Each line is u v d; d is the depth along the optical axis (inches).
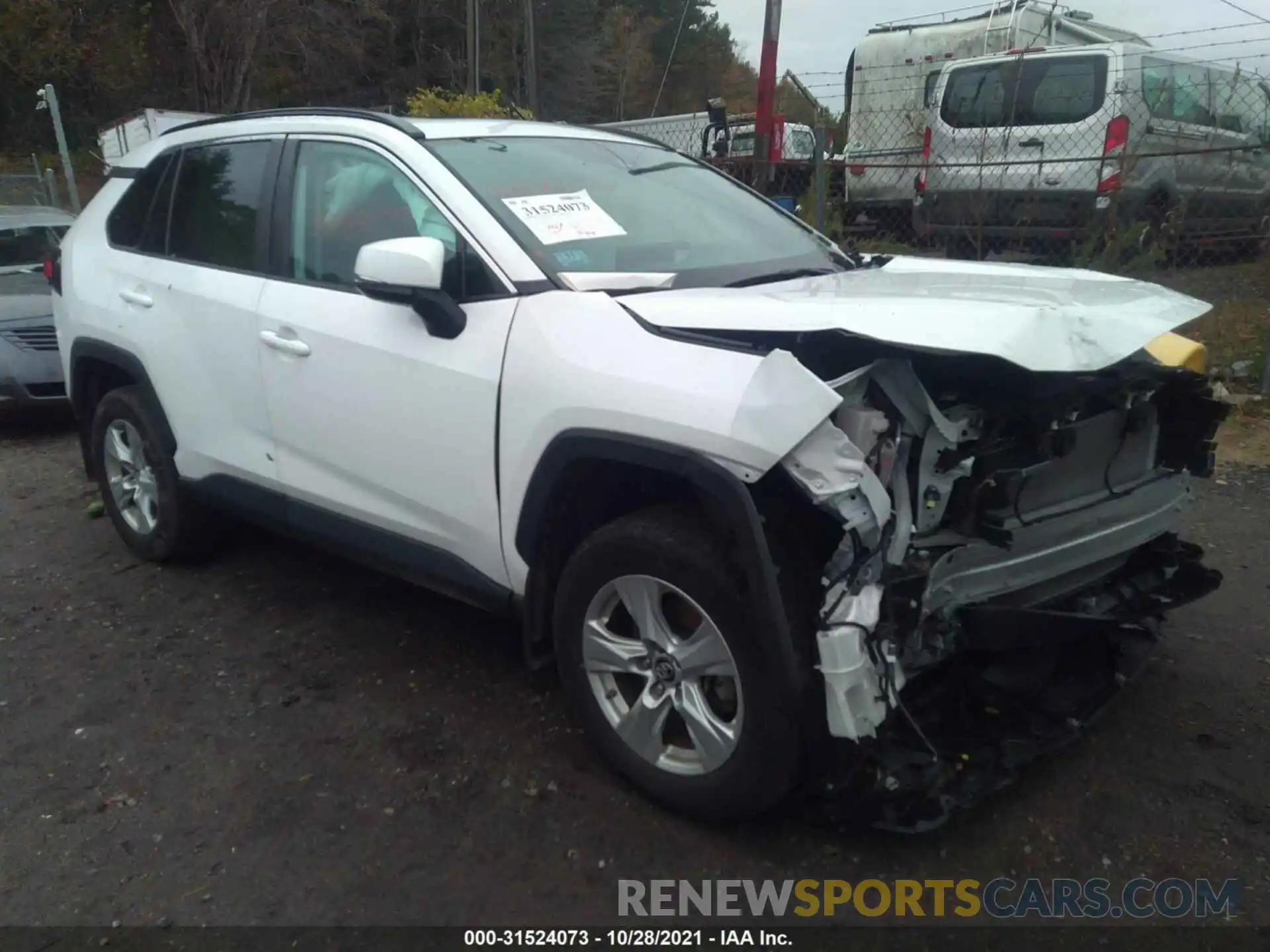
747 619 105.3
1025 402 106.9
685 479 106.3
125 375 190.4
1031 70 379.2
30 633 168.7
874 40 533.6
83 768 132.4
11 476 256.2
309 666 156.5
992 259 324.8
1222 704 140.8
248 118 167.5
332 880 112.2
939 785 109.7
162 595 181.8
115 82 1198.9
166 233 176.7
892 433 101.6
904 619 100.7
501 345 123.2
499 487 124.9
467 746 135.1
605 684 123.6
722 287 133.1
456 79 1348.4
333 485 148.3
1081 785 124.6
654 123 737.0
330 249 147.3
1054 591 117.9
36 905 109.3
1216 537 197.0
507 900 109.0
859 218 388.8
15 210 360.2
